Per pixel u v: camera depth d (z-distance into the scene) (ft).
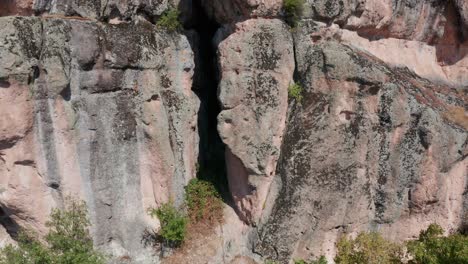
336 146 36.32
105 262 37.14
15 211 36.17
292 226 37.60
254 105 37.17
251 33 36.86
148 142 38.99
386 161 36.99
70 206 36.22
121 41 36.50
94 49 34.94
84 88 35.22
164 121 38.96
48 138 34.35
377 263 33.94
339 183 36.73
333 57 35.42
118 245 39.09
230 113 37.47
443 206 37.88
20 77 31.71
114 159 37.58
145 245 39.68
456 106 39.93
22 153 33.83
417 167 36.58
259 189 38.91
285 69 37.37
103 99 36.32
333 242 38.27
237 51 37.01
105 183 37.37
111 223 38.40
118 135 37.40
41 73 32.96
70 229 35.32
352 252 35.68
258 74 36.94
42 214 36.24
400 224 38.50
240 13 37.29
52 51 32.89
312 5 37.50
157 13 39.75
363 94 35.76
